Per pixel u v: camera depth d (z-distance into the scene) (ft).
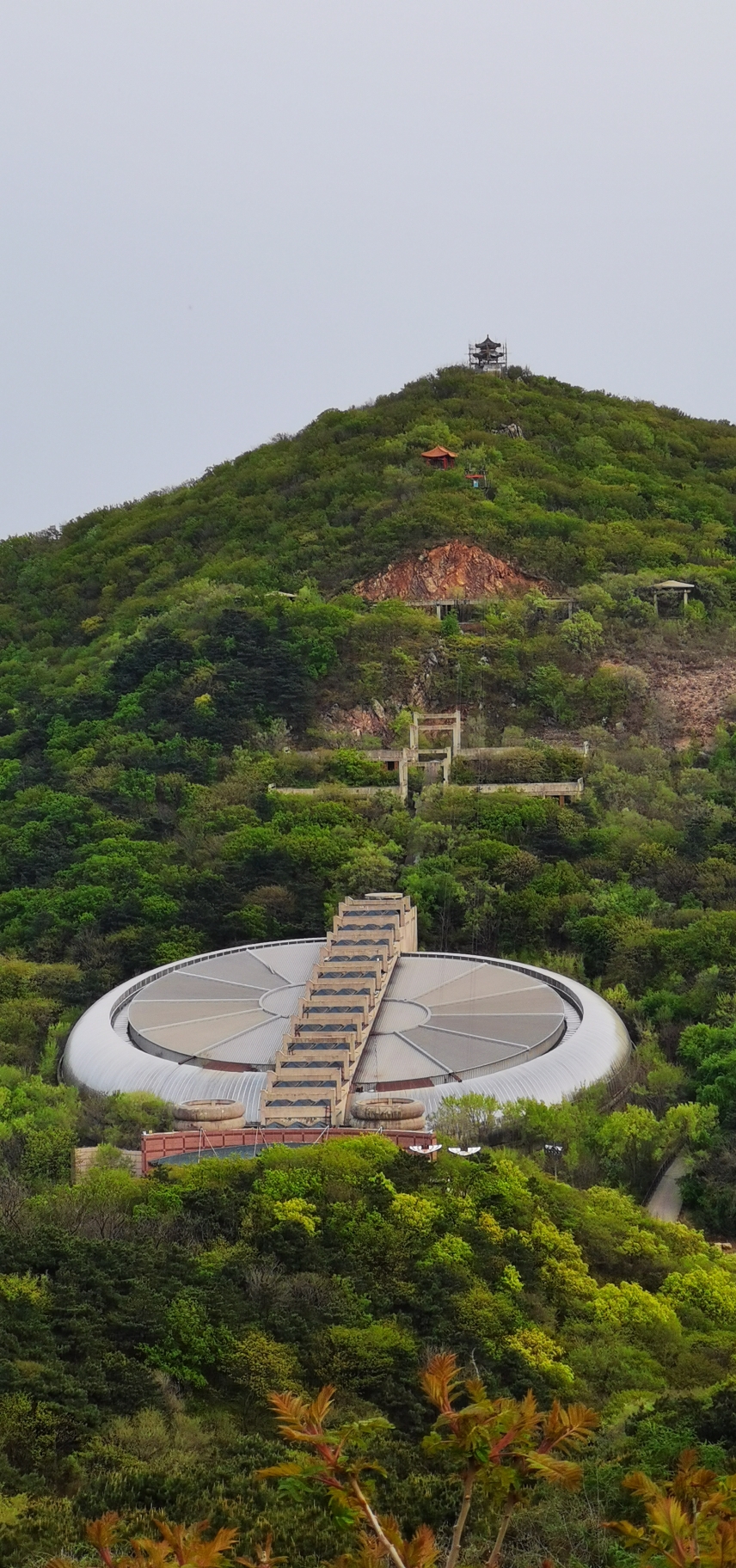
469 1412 214.90
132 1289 528.63
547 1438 217.77
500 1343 531.50
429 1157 650.43
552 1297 580.71
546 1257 598.75
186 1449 455.22
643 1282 617.21
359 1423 215.31
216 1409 491.31
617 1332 563.07
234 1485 410.93
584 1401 506.89
